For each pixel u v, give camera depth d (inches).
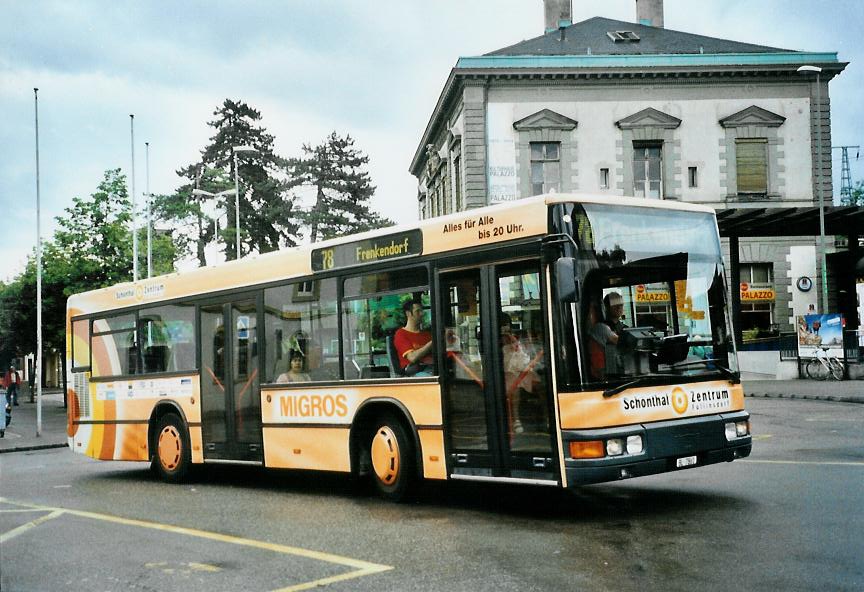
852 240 1401.3
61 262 1544.0
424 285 390.9
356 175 3174.2
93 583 270.8
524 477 345.1
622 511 355.3
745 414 370.0
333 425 433.1
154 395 554.6
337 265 435.8
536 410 342.0
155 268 1766.7
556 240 335.9
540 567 267.9
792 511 335.3
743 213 1233.4
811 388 1082.1
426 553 295.1
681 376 352.8
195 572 280.5
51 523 387.5
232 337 499.8
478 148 1626.5
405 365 398.0
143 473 607.5
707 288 371.6
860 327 1396.4
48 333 1625.2
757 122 1652.3
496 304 359.3
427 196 2199.8
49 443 885.8
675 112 1651.1
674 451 341.7
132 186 1480.1
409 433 401.1
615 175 1643.7
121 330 587.8
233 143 2977.4
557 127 1633.9
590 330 335.0
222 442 503.8
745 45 1720.0
